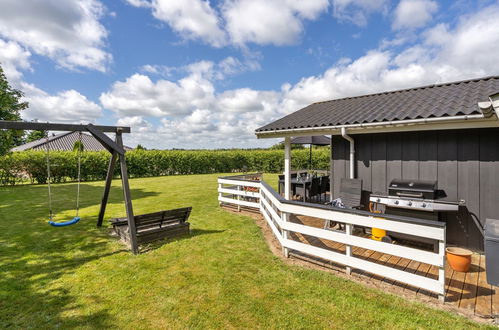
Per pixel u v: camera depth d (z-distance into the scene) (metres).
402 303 2.92
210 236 5.60
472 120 3.86
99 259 4.41
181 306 2.99
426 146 4.95
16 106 13.59
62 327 2.63
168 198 10.68
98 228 6.31
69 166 16.58
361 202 5.89
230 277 3.69
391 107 5.50
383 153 5.54
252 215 7.48
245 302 3.05
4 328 2.61
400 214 4.75
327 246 4.67
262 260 4.28
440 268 2.81
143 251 4.78
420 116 4.25
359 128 5.12
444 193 4.74
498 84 5.30
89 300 3.14
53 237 5.63
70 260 4.38
